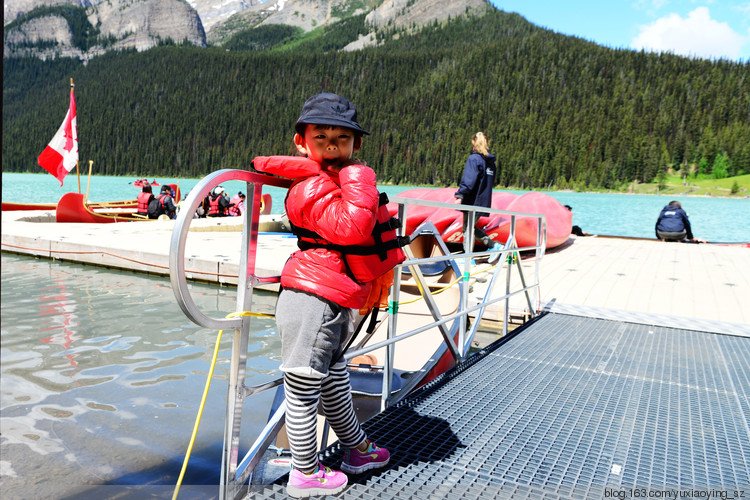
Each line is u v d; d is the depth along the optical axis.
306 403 1.86
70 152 16.61
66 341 5.09
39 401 3.65
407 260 2.95
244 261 1.79
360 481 2.11
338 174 1.77
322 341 1.79
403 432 2.63
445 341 3.74
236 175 1.63
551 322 5.34
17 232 11.22
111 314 6.17
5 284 7.80
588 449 2.51
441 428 2.70
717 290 7.28
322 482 1.95
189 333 5.46
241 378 1.82
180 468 2.78
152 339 5.23
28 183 83.56
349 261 1.80
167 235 11.04
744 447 2.58
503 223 9.56
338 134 1.76
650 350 4.36
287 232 13.66
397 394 3.22
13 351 4.75
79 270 9.05
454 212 9.62
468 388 3.34
